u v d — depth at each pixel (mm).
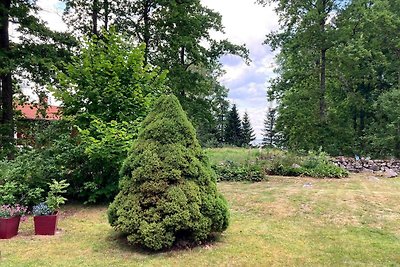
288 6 17938
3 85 12203
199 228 4438
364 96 21500
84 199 7594
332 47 18031
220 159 11734
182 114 5059
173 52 16062
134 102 8055
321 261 4031
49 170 7055
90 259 4027
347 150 18219
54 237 4941
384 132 19109
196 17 16203
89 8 14719
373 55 19594
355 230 5375
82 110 8039
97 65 7820
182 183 4547
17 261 3945
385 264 3969
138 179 4562
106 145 7109
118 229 4488
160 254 4207
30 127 11758
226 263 3920
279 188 8633
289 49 18281
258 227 5504
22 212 5383
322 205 6801
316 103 18391
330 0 17516
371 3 19766
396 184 9578
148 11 15914
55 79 11562
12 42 12078
